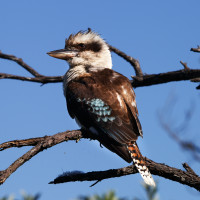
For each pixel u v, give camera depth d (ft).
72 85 43.42
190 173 34.12
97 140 39.42
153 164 34.47
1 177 26.17
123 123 38.37
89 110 40.11
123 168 34.53
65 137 32.40
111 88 41.14
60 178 33.60
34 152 28.89
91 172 33.81
